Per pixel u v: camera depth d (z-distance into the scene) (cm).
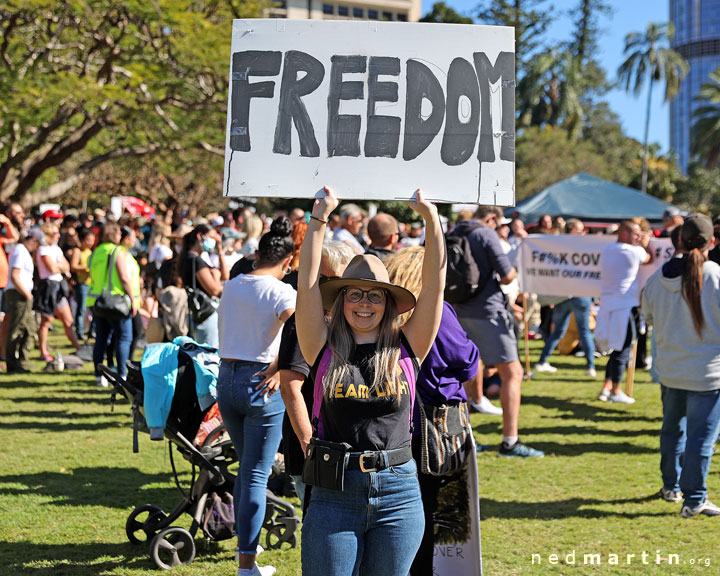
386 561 281
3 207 1317
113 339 930
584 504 548
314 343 294
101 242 884
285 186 301
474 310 652
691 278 495
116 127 2088
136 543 470
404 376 288
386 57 303
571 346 1287
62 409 838
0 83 1744
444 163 301
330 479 277
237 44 305
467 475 357
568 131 5700
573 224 1124
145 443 706
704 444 515
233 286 413
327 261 407
